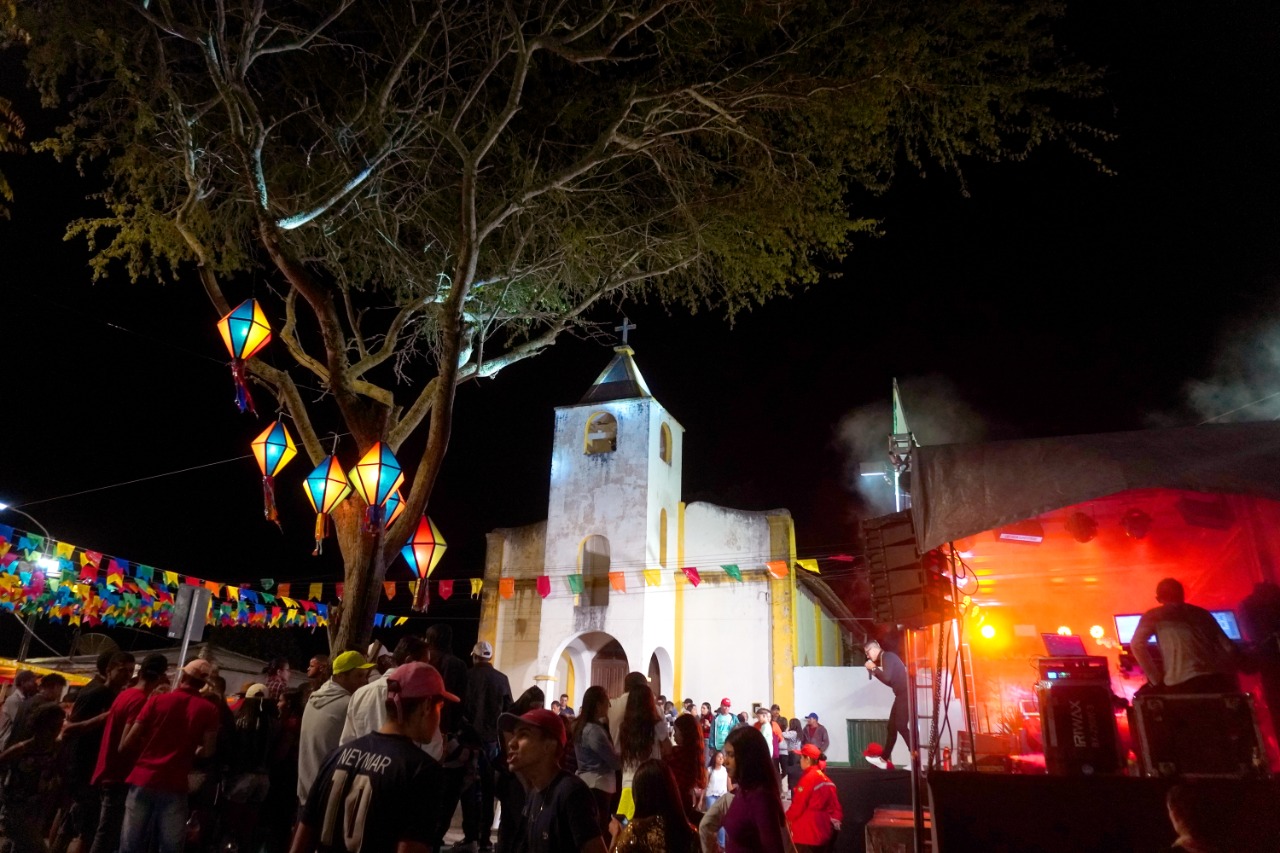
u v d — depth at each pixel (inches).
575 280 508.4
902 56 393.1
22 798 281.9
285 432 355.3
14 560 447.5
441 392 366.0
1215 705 209.0
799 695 893.8
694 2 401.7
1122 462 244.1
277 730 315.0
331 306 372.8
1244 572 331.0
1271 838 195.6
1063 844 208.8
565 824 152.9
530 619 984.3
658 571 911.7
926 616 295.6
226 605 623.8
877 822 339.6
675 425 1069.1
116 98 404.5
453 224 486.0
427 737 155.9
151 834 243.1
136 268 460.4
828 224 470.9
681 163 464.1
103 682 309.9
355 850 141.3
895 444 549.3
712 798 576.7
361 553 343.0
